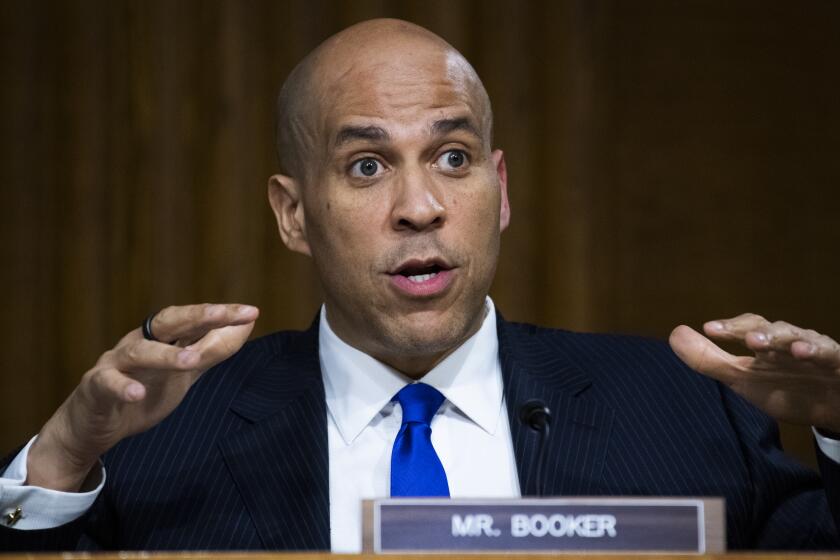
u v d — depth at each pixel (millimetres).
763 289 5414
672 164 5426
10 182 5305
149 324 2391
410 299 2760
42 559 1936
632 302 5383
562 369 3064
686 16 5457
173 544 2775
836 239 5426
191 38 5363
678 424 2953
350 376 2963
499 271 5363
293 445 2865
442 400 2936
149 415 2473
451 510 2109
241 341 2363
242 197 5336
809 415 2449
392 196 2785
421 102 2809
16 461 2559
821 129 5441
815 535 2791
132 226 5316
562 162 5379
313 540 2734
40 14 5352
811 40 5465
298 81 3012
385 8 5352
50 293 5328
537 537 2098
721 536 2098
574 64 5395
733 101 5445
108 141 5344
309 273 5355
